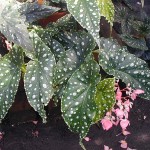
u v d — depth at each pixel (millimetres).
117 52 514
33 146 573
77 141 583
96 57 545
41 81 465
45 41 514
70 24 563
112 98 474
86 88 469
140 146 583
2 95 473
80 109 462
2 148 569
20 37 436
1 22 439
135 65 507
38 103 461
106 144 581
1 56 514
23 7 552
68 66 497
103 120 488
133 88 495
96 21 433
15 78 477
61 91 498
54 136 588
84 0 442
